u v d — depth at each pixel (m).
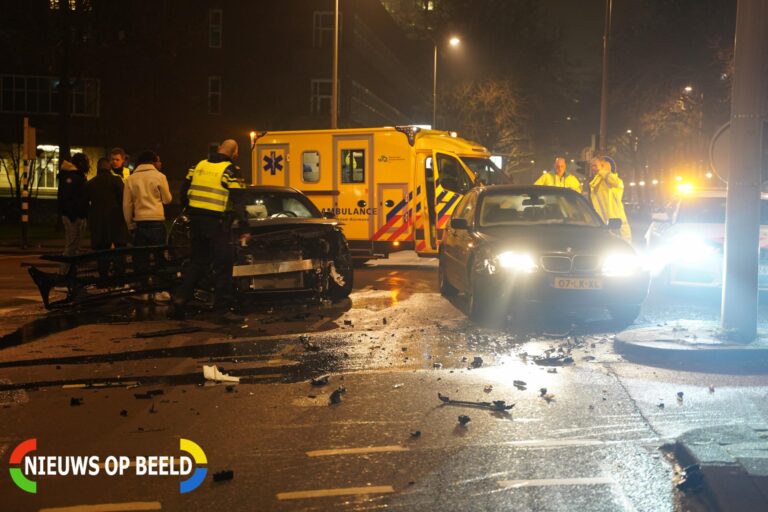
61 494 4.83
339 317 11.41
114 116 47.31
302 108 48.00
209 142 48.12
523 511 4.53
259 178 19.73
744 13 8.87
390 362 8.41
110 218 13.95
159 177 12.58
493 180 19.64
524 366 8.23
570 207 12.40
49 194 47.38
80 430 6.09
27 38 35.84
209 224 11.27
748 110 8.90
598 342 9.54
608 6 30.95
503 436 5.92
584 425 6.20
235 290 11.83
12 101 47.19
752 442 5.45
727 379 7.72
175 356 8.72
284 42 47.88
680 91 46.72
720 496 4.47
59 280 11.51
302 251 12.48
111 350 9.05
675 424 6.23
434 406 6.73
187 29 39.50
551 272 10.52
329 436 5.93
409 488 4.88
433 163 18.41
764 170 8.94
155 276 12.11
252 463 5.34
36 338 9.78
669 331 9.41
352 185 18.95
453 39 50.47
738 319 9.00
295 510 4.55
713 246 13.56
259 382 7.58
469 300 11.53
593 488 4.88
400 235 18.62
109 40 37.66
